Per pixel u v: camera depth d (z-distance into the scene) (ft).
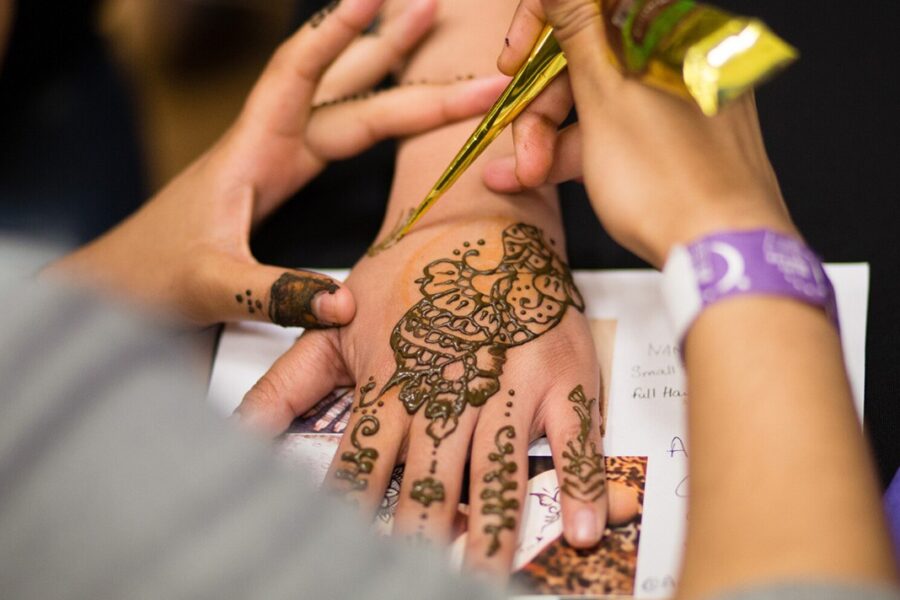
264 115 3.16
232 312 2.88
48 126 4.23
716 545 1.56
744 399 1.67
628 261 2.95
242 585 1.18
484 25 3.39
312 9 3.59
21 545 1.15
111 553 1.16
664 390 2.63
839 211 2.94
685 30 1.87
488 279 2.72
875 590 1.33
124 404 1.22
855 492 1.54
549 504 2.38
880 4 3.32
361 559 1.24
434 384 2.51
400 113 3.17
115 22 5.99
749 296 1.77
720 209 1.91
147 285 3.00
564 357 2.58
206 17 6.06
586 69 2.08
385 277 2.80
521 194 3.00
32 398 1.19
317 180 3.34
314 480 2.54
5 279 1.26
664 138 2.00
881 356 2.63
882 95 3.14
